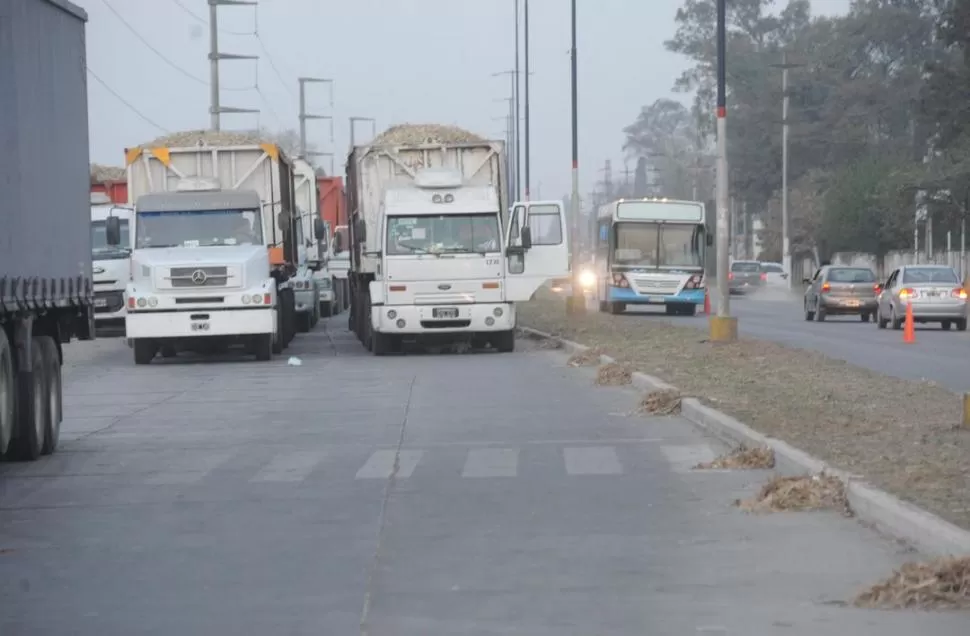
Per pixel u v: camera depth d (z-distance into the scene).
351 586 21.38
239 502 29.34
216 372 64.50
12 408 34.66
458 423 42.38
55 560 23.86
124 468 34.72
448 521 26.62
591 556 23.17
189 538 25.55
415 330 70.94
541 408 46.09
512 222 76.19
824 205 197.00
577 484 30.64
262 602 20.48
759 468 32.09
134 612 20.06
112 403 51.31
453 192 71.06
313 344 86.19
